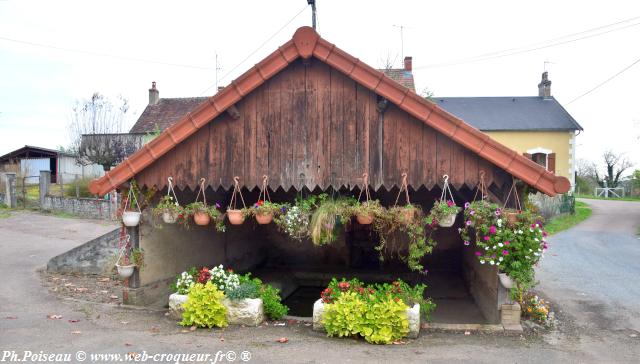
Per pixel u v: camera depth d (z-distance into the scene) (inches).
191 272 274.1
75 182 831.1
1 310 270.7
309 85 254.5
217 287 253.1
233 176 261.9
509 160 224.8
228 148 262.5
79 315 260.7
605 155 1701.5
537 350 211.8
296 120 255.4
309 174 253.8
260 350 206.1
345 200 253.6
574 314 278.8
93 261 386.9
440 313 308.7
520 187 240.2
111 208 730.2
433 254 442.6
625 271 409.1
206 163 264.8
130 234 282.0
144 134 941.2
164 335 226.2
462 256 418.6
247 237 438.0
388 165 247.3
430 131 243.6
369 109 249.1
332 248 466.6
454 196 372.8
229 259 400.8
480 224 231.9
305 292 422.6
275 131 257.4
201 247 353.1
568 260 458.0
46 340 217.2
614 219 776.3
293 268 457.1
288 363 191.2
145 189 280.7
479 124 939.3
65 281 359.6
